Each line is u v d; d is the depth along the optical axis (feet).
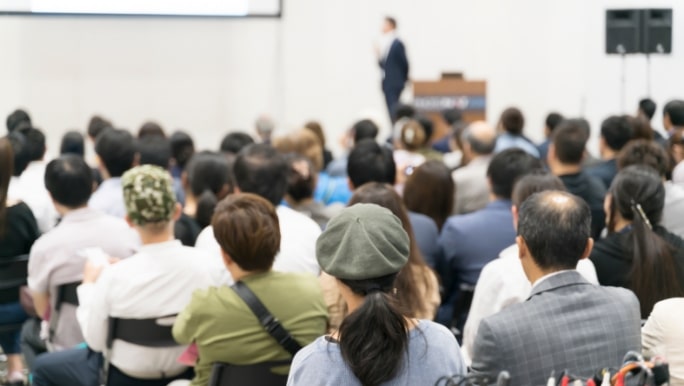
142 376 11.95
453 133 26.13
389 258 7.54
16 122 24.18
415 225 14.34
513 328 8.43
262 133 30.63
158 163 18.99
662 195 11.75
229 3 39.93
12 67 39.42
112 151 17.47
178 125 41.52
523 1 42.60
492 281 11.11
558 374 8.26
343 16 42.91
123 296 11.60
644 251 11.25
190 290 11.78
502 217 14.24
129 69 40.75
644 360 7.91
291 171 15.76
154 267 11.70
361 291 7.55
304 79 42.78
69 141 22.74
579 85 39.73
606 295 8.73
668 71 34.14
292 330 10.44
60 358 12.69
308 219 13.55
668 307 9.34
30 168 19.33
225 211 10.48
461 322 14.30
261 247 10.43
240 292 10.41
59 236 13.92
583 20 39.50
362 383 7.14
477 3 43.47
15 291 15.71
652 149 15.99
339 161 22.93
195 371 11.00
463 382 7.26
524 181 12.59
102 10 38.24
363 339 7.05
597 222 16.62
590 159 21.38
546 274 8.87
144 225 11.78
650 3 35.06
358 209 7.74
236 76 42.06
